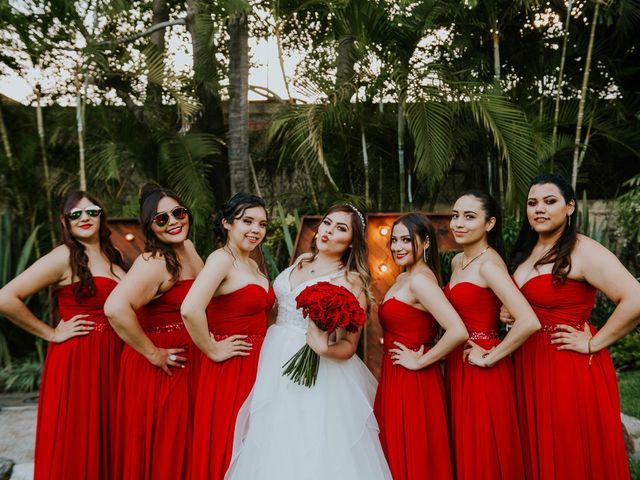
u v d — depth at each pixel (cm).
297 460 233
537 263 253
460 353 262
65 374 266
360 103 567
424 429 250
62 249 279
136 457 256
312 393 245
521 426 255
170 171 564
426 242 269
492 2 577
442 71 523
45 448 260
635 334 600
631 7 624
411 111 498
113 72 600
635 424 391
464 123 566
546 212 246
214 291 251
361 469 236
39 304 612
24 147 649
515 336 236
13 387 557
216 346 254
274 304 291
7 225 614
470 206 261
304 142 529
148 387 261
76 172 674
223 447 247
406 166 609
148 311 270
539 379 246
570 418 236
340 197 556
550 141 591
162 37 745
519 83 666
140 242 427
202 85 660
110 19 614
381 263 405
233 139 608
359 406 249
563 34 666
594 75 696
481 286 255
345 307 225
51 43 613
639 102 706
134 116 633
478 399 249
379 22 519
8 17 572
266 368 255
